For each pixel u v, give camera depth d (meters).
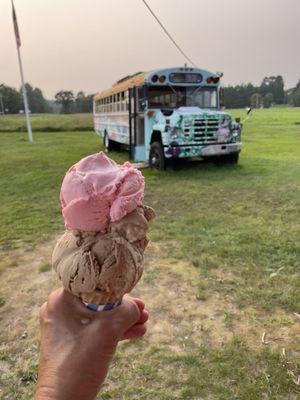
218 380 2.35
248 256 4.03
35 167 10.34
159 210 5.96
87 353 0.81
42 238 4.94
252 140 16.73
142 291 3.45
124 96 11.37
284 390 2.25
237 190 7.08
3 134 23.45
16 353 2.72
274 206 5.92
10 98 65.75
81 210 0.81
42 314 0.89
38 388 0.79
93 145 16.22
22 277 3.89
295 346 2.64
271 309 3.09
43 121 29.89
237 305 3.16
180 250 4.31
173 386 2.33
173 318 3.03
